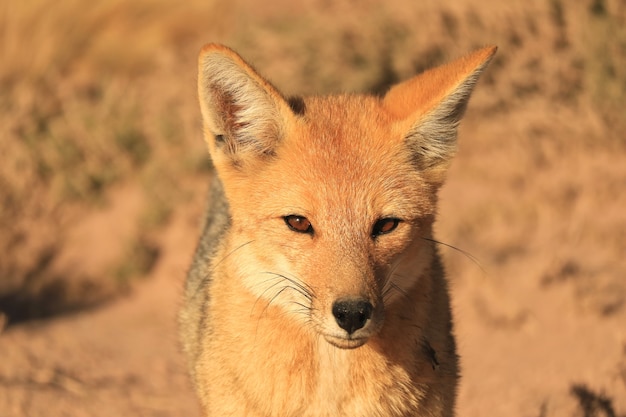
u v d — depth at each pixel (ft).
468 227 44.65
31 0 60.80
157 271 47.44
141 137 54.34
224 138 22.21
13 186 51.31
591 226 42.52
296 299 20.81
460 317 37.96
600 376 30.76
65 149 53.31
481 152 48.06
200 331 23.68
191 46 62.03
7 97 56.95
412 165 22.06
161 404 33.24
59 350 38.04
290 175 21.25
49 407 32.14
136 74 62.13
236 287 21.83
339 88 50.83
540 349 34.58
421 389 21.61
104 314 44.09
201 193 50.62
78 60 62.44
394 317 21.25
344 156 21.39
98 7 63.05
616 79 46.06
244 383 21.47
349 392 21.29
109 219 51.16
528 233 43.70
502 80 48.39
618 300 36.86
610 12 47.44
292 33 54.08
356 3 55.16
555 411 29.04
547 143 46.42
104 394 33.68
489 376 33.12
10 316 43.86
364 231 20.76
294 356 21.13
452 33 50.83
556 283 38.83
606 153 45.47
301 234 20.88
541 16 48.65
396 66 51.03
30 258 48.70
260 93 21.84
